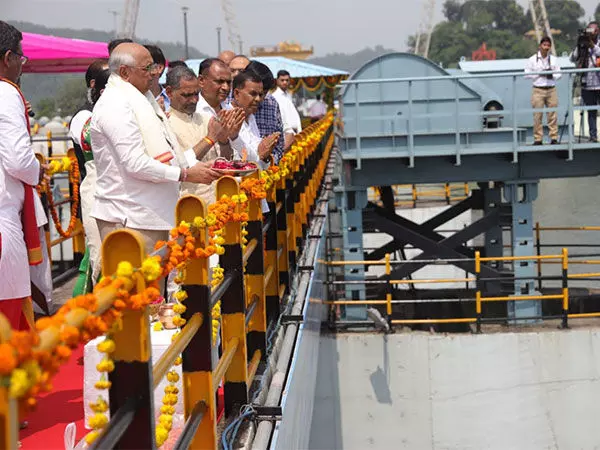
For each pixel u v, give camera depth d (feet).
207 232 10.95
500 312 59.06
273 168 20.44
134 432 8.37
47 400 17.08
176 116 18.93
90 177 18.02
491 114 48.26
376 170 49.42
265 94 24.36
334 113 96.07
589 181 75.20
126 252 8.02
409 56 50.88
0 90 14.21
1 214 14.26
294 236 26.63
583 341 46.96
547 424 46.65
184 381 11.18
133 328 8.23
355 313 50.37
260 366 16.70
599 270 72.79
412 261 47.62
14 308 14.65
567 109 47.21
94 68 19.39
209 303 11.10
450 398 47.16
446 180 49.29
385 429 47.19
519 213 49.85
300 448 19.51
